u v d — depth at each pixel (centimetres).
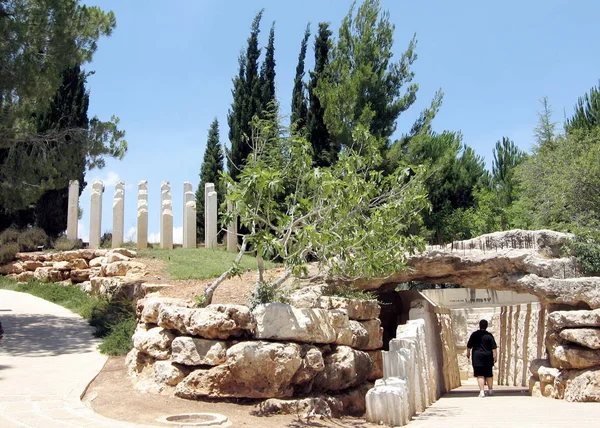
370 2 2548
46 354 1270
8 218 3161
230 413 902
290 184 1295
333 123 2397
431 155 2688
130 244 2669
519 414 982
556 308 1403
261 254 1031
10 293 2153
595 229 1452
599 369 1228
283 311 1010
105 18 1909
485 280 1495
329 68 2581
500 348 2466
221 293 1506
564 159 2505
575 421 855
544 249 1448
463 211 3062
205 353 973
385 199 1252
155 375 1009
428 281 1602
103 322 1582
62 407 848
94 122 1942
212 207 2620
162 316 1048
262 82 3189
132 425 768
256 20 3225
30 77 1650
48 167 1823
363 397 1138
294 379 977
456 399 1441
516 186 3369
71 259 2341
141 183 2628
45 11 1725
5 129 1742
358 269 1181
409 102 2506
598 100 2908
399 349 1008
